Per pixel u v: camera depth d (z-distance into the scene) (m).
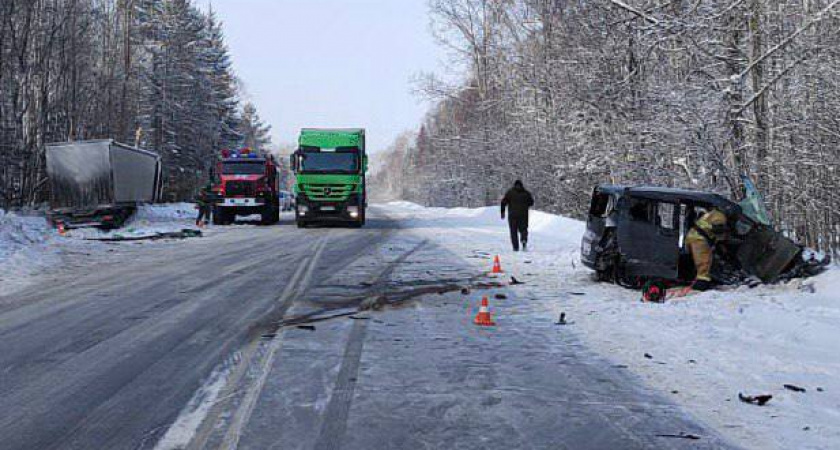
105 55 48.94
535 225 24.78
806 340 6.59
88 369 5.68
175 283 10.99
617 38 23.62
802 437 4.09
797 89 19.25
